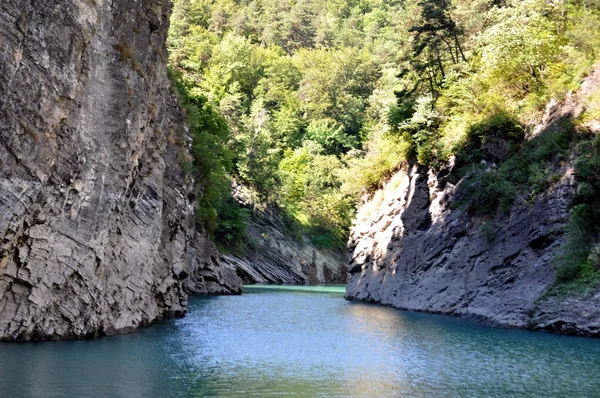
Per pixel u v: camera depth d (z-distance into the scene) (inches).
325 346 938.7
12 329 756.6
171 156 1354.6
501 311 1285.7
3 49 708.0
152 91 1090.1
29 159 735.7
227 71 4478.3
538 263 1278.3
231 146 3415.4
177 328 1091.3
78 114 824.9
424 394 627.5
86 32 838.5
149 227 1078.4
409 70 2378.2
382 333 1110.4
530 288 1255.5
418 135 1935.3
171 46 3592.5
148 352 808.3
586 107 1405.0
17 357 693.3
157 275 1178.0
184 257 1375.5
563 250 1213.7
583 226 1215.6
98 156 865.5
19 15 727.1
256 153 3508.9
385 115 3181.6
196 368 725.3
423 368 770.2
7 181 708.0
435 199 1813.5
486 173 1582.2
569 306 1121.4
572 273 1172.5
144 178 1085.8
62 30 790.5
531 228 1342.3
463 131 1753.2
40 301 774.5
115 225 934.4
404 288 1791.3
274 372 721.6
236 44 4830.2
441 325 1262.3
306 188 3914.9
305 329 1149.1
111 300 927.7
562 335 1099.3
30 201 733.3
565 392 641.6
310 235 3683.6
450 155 1786.4
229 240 2992.1
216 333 1047.6
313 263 3523.6
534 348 939.3
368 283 2068.2
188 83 2726.4
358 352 887.1
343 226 3848.4
